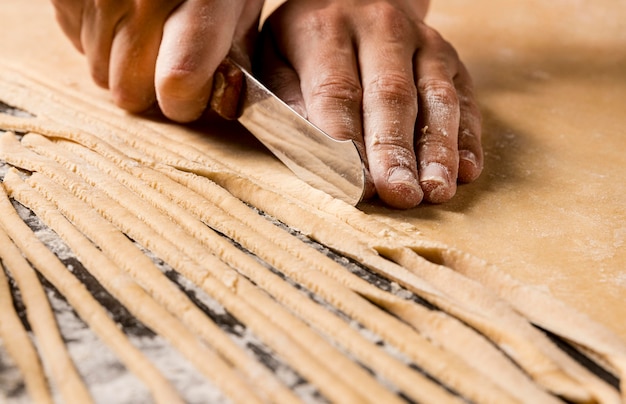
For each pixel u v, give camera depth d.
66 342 0.80
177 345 0.80
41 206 1.04
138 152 1.20
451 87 1.26
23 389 0.73
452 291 0.90
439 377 0.77
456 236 1.04
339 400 0.72
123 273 0.90
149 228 0.99
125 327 0.83
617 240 1.05
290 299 0.87
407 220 1.08
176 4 1.24
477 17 2.03
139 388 0.74
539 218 1.10
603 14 2.09
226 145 1.27
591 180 1.22
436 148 1.15
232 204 1.07
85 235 0.99
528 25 1.98
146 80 1.30
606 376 0.79
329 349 0.79
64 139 1.23
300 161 1.15
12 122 1.27
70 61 1.62
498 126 1.41
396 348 0.81
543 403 0.72
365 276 0.95
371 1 1.38
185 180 1.12
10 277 0.90
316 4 1.37
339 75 1.23
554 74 1.68
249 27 1.43
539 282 0.94
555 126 1.42
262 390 0.74
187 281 0.91
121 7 1.26
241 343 0.81
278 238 0.99
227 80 1.23
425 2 1.59
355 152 1.04
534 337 0.83
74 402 0.71
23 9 1.94
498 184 1.19
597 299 0.91
